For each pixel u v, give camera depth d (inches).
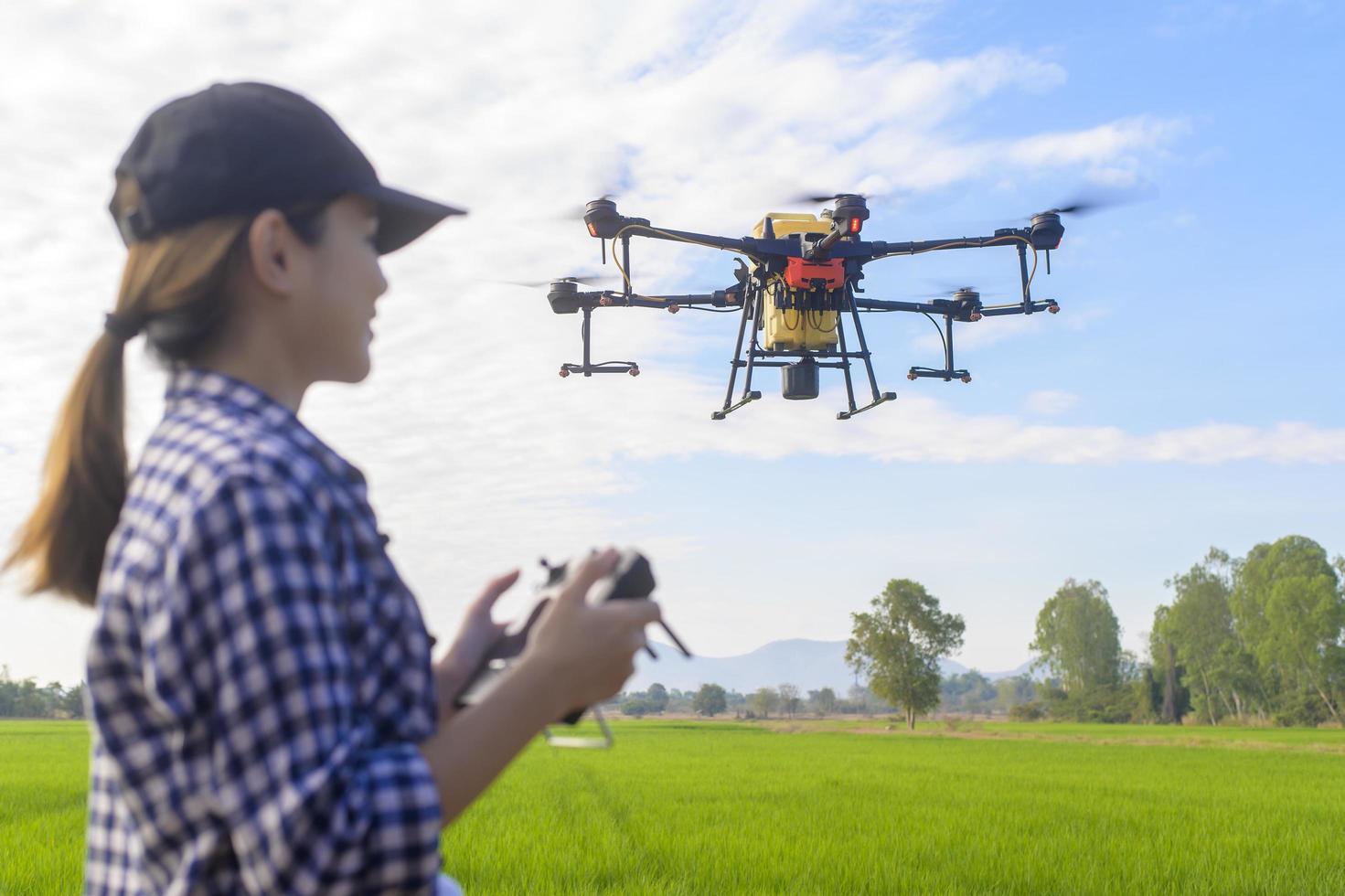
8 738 1913.1
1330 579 4352.9
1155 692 5290.4
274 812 38.9
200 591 40.7
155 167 50.8
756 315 500.7
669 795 740.0
